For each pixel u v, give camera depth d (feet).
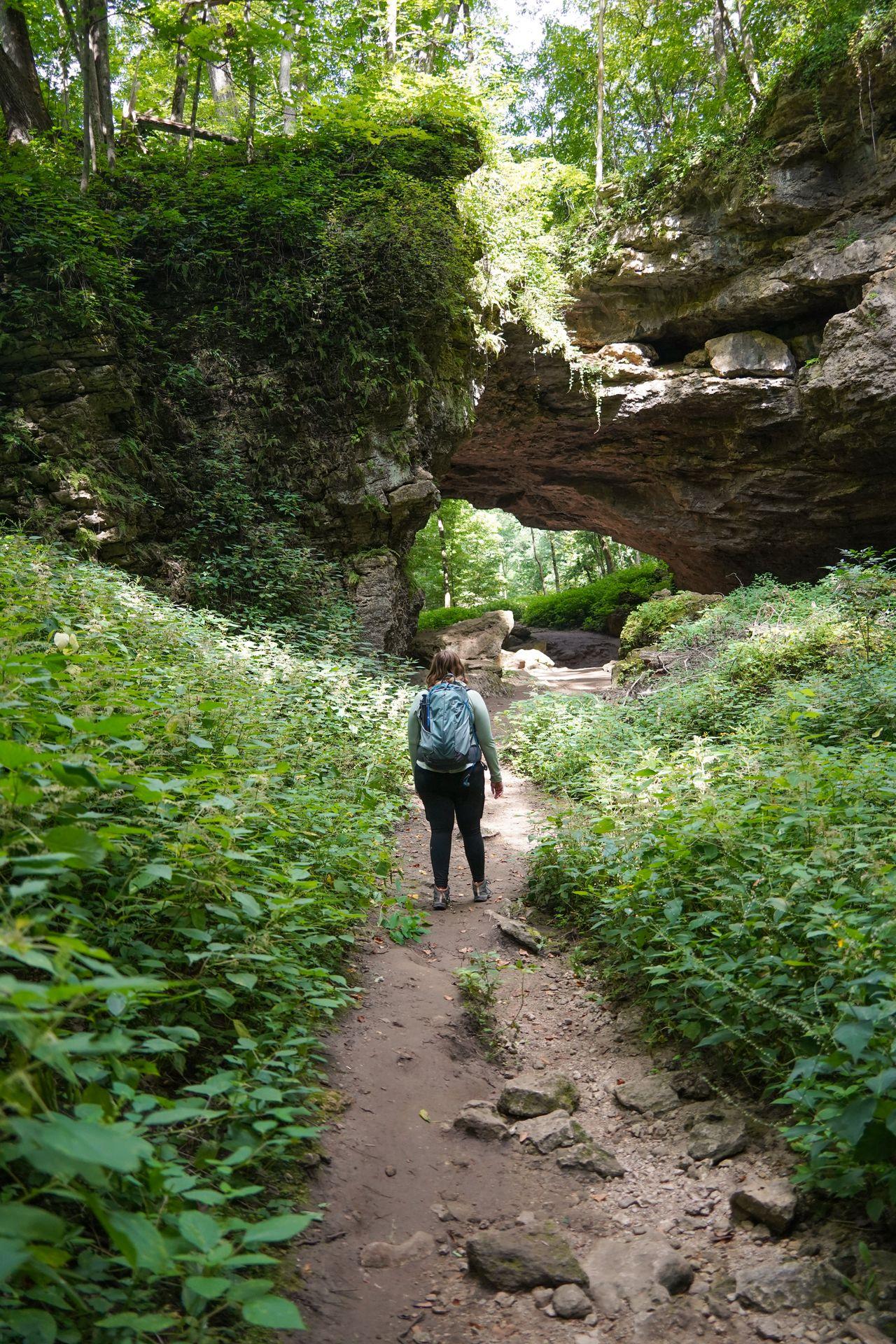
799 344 55.93
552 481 75.77
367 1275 7.63
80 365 32.65
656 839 14.23
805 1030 9.40
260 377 39.06
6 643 13.15
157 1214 6.04
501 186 50.47
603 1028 12.76
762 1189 8.43
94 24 36.94
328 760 19.94
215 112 54.75
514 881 19.08
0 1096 4.32
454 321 43.68
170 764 12.41
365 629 40.40
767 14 59.57
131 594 23.68
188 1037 7.82
